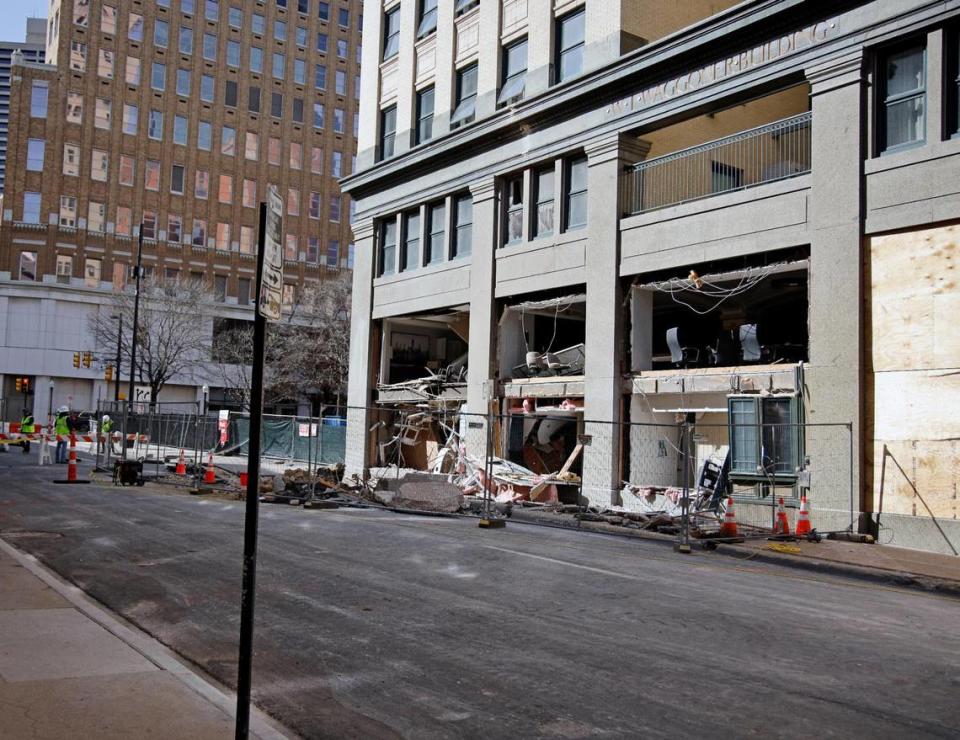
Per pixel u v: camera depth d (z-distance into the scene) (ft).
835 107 54.29
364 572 34.06
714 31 60.75
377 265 99.55
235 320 211.41
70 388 196.24
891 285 50.98
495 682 20.21
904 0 51.19
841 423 50.01
